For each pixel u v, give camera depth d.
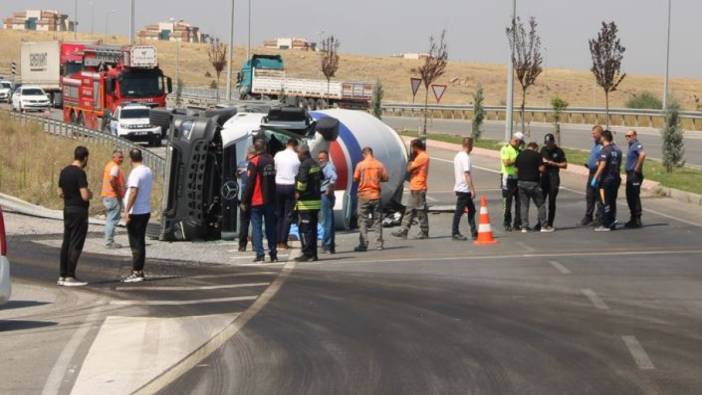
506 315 13.88
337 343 12.12
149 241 23.98
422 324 13.28
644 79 156.88
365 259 20.31
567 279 17.19
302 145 20.12
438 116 86.38
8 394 9.84
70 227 16.94
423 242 23.16
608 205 24.59
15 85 91.81
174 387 10.09
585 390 9.81
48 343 12.27
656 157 45.53
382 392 9.79
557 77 152.50
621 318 13.62
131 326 13.30
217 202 24.05
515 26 45.00
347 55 177.00
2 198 29.39
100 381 10.39
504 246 21.97
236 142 23.97
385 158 27.11
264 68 81.12
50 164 36.47
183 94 89.81
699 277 17.34
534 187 24.36
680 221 26.73
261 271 18.78
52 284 17.19
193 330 13.02
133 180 17.25
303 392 9.81
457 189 23.22
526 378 10.31
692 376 10.34
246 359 11.31
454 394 9.70
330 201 21.34
